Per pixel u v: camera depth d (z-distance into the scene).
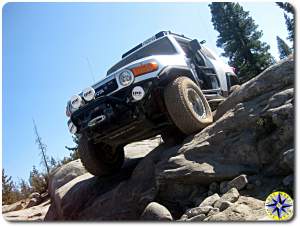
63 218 6.30
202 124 5.05
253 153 4.04
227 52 27.73
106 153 6.36
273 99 4.22
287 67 4.55
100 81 5.30
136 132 5.50
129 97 5.01
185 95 5.05
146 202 4.51
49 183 9.84
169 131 5.73
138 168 5.35
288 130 3.77
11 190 15.33
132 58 6.50
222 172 3.98
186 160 4.38
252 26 27.58
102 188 6.15
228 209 3.27
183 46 6.45
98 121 5.08
